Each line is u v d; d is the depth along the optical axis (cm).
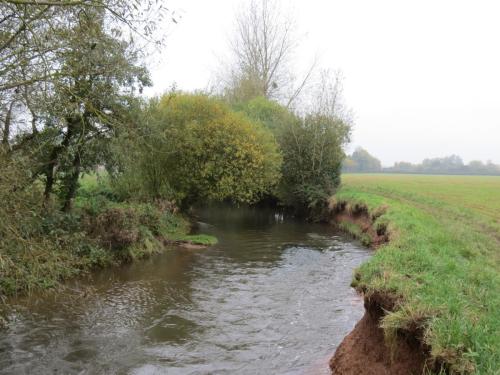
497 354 429
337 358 691
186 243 1802
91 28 866
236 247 1798
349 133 3123
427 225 1656
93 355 743
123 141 1399
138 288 1155
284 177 3028
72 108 978
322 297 1096
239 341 814
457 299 608
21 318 899
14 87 824
